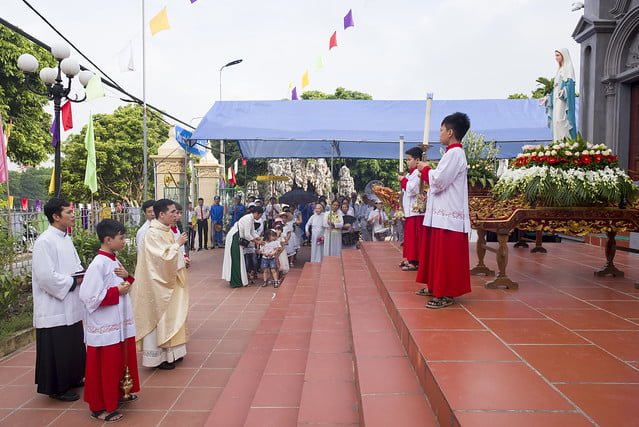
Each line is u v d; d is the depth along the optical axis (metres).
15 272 7.07
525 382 2.26
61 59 7.40
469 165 5.09
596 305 3.78
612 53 7.61
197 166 17.17
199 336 6.02
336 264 8.25
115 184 28.81
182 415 3.84
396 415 2.33
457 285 3.63
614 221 4.48
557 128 6.98
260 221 11.34
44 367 3.97
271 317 6.55
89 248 8.03
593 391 2.15
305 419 2.69
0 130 7.04
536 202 4.46
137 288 4.70
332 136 11.16
